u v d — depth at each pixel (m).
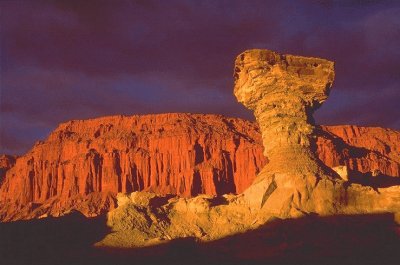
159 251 98.38
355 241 96.88
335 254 94.31
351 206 104.12
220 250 99.06
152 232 104.81
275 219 101.75
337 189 104.56
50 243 102.12
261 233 100.12
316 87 110.44
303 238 97.81
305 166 106.94
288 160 107.62
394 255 93.69
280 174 106.44
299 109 110.06
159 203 118.00
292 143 109.56
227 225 104.94
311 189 104.62
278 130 110.00
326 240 97.06
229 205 108.94
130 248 99.62
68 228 106.00
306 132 110.31
